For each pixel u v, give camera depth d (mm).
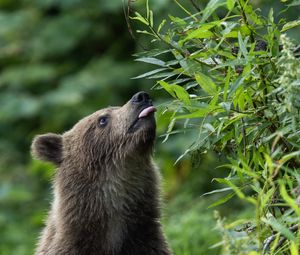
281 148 9297
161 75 9969
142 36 20109
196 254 14391
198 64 9789
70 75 23469
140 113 11125
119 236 11500
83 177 11617
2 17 24125
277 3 14609
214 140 9641
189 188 18344
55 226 11648
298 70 8484
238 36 9062
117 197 11500
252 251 8250
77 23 23562
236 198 16703
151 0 18203
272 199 9234
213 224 14984
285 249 8711
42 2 23781
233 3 9297
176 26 10062
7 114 22109
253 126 9492
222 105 9125
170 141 19438
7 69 23609
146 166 11531
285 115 9188
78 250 11406
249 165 9539
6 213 19984
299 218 8055
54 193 11914
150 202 11648
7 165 21734
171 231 14875
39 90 23250
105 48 23781
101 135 11516
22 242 18219
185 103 9391
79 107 22078
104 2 23000
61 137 12109
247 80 9383
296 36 15969
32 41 23797
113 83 22172
